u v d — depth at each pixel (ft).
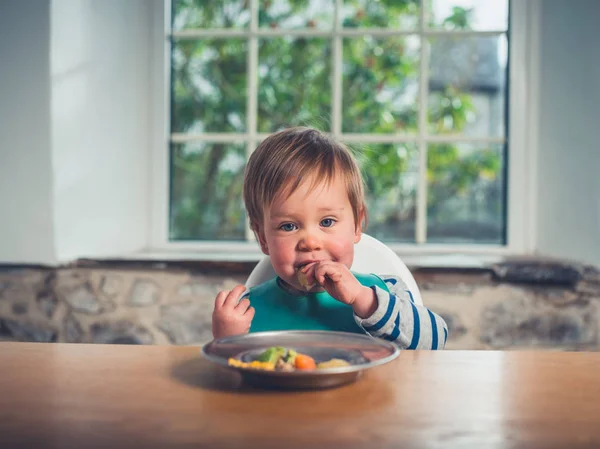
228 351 2.60
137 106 7.79
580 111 6.98
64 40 6.84
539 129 7.49
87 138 7.14
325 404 2.10
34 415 2.00
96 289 7.00
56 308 7.02
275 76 7.98
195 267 6.94
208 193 8.07
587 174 6.88
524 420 1.97
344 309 3.91
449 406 2.09
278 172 3.75
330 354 2.62
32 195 6.83
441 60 7.82
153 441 1.79
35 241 6.87
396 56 7.83
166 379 2.39
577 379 2.41
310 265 3.67
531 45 7.48
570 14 7.11
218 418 1.97
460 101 7.82
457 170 7.86
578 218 6.97
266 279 4.18
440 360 2.70
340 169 3.84
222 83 8.02
